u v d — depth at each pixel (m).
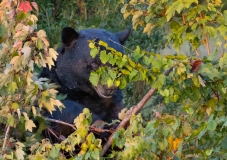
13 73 8.70
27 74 8.77
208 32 10.20
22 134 9.73
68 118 11.09
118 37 12.50
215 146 9.53
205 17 10.29
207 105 9.91
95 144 8.58
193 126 10.03
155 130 8.81
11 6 8.82
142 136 8.67
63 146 8.70
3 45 9.02
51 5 16.86
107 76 8.92
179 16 11.05
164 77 9.10
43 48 8.77
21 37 8.59
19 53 8.59
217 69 9.44
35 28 8.82
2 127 9.80
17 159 8.86
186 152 9.94
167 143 9.02
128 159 8.80
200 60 9.16
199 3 10.73
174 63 9.14
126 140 8.68
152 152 9.34
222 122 8.96
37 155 8.72
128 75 9.10
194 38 10.28
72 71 11.73
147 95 9.36
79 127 8.59
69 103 11.28
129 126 8.74
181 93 9.59
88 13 16.94
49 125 10.84
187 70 9.14
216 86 9.65
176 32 10.41
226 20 10.23
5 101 8.92
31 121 8.98
